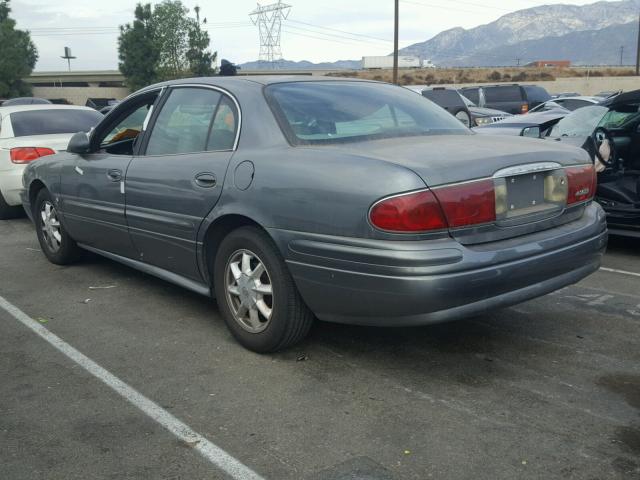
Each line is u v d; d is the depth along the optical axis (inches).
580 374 144.6
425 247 124.8
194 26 2086.6
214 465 111.6
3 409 133.0
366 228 127.5
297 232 138.9
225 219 156.6
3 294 212.7
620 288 208.7
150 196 177.6
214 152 163.3
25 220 354.9
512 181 139.4
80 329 179.0
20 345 168.1
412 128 163.5
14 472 110.6
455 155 136.2
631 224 244.8
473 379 142.7
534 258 137.0
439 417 126.2
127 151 215.2
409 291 124.8
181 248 171.2
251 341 157.0
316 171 136.9
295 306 147.7
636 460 110.7
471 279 127.0
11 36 2237.9
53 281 226.2
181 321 183.6
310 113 157.6
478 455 112.9
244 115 159.6
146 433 122.6
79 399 136.9
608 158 257.8
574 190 152.6
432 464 110.4
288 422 125.5
